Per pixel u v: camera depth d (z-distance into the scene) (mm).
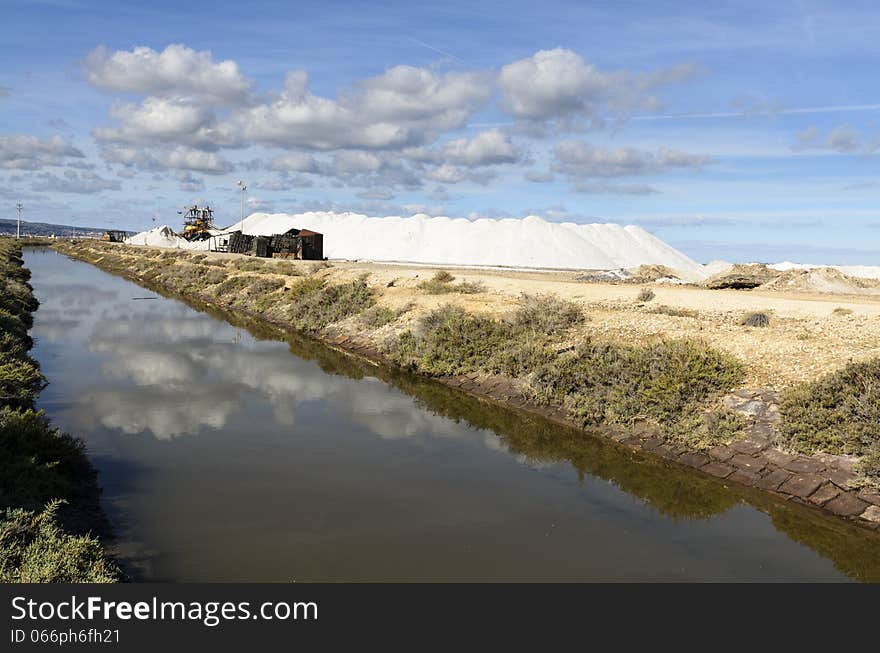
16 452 9453
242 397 15688
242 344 23891
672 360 14062
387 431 13305
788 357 14031
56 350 21031
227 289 40562
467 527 8734
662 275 40969
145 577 7156
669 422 12672
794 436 11055
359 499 9602
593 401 14141
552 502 9805
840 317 18266
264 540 8133
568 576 7480
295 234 66250
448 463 11430
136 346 22406
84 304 34656
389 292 29391
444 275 32125
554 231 76125
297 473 10594
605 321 19359
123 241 136625
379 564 7605
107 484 9836
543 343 17891
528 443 12859
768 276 35969
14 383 13703
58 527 7688
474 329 19672
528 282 32344
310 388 17000
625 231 82625
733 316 19844
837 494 9742
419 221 85688
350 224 96062
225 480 10180
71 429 12547
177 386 16578
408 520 8906
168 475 10312
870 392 10922
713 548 8391
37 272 56125
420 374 19219
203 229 112812
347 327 25766
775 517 9547
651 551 8234
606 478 11008
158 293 43656
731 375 13383
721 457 11445
